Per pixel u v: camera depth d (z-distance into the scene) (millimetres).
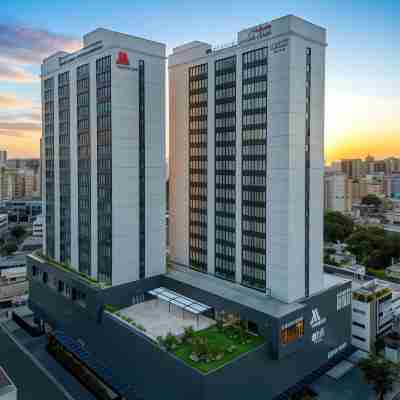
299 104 73125
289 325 67812
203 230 93812
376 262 146125
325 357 77812
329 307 78438
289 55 70688
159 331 70500
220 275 89625
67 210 96438
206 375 55781
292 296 73938
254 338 67938
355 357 82000
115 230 81438
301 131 74000
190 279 86188
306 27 72875
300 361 71812
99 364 78188
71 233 95250
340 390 70688
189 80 93875
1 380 55531
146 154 85375
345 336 83375
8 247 173625
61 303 91562
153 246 88250
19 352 87750
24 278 135125
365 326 84688
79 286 84500
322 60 76562
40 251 113875
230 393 59562
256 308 69875
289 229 73000
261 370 64812
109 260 82562
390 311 92188
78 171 91250
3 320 106312
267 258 77188
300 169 74375
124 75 80500
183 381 59156
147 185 86125
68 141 94625
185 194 98062
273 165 74812
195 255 96688
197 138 93375
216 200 89375
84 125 88250
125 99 81000
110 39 78562
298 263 75125
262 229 78438
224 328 71438
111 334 75312
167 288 87688
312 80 75188
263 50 75562
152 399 65562
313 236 77938
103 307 79000
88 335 82562
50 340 90688
